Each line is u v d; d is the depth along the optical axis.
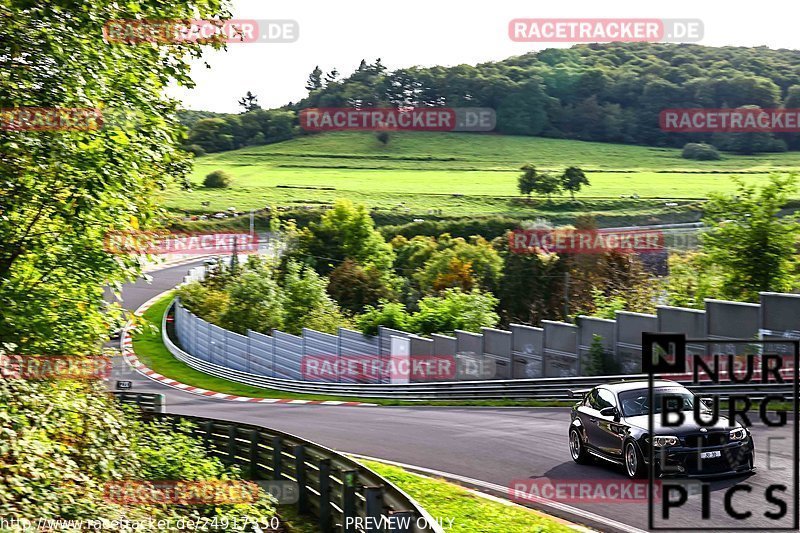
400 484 22.38
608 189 197.12
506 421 35.00
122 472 18.05
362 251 129.38
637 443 20.34
